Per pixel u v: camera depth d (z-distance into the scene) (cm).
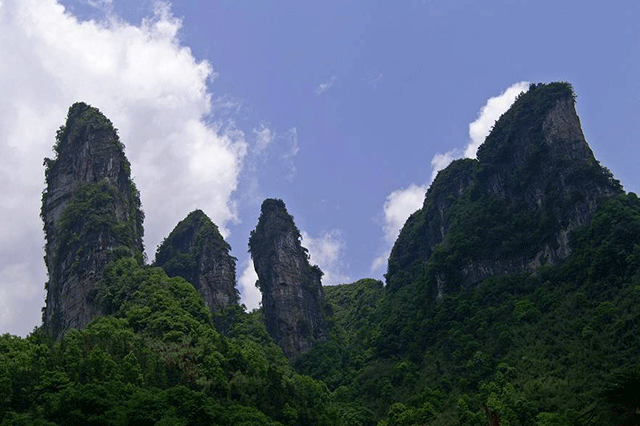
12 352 11725
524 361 14438
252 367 14412
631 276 15000
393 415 14862
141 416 9838
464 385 14850
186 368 13012
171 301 15712
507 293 17125
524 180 19275
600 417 4809
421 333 17725
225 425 10450
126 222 18838
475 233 19200
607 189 17612
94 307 16450
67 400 9800
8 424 9425
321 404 14375
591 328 14150
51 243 19300
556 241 17550
